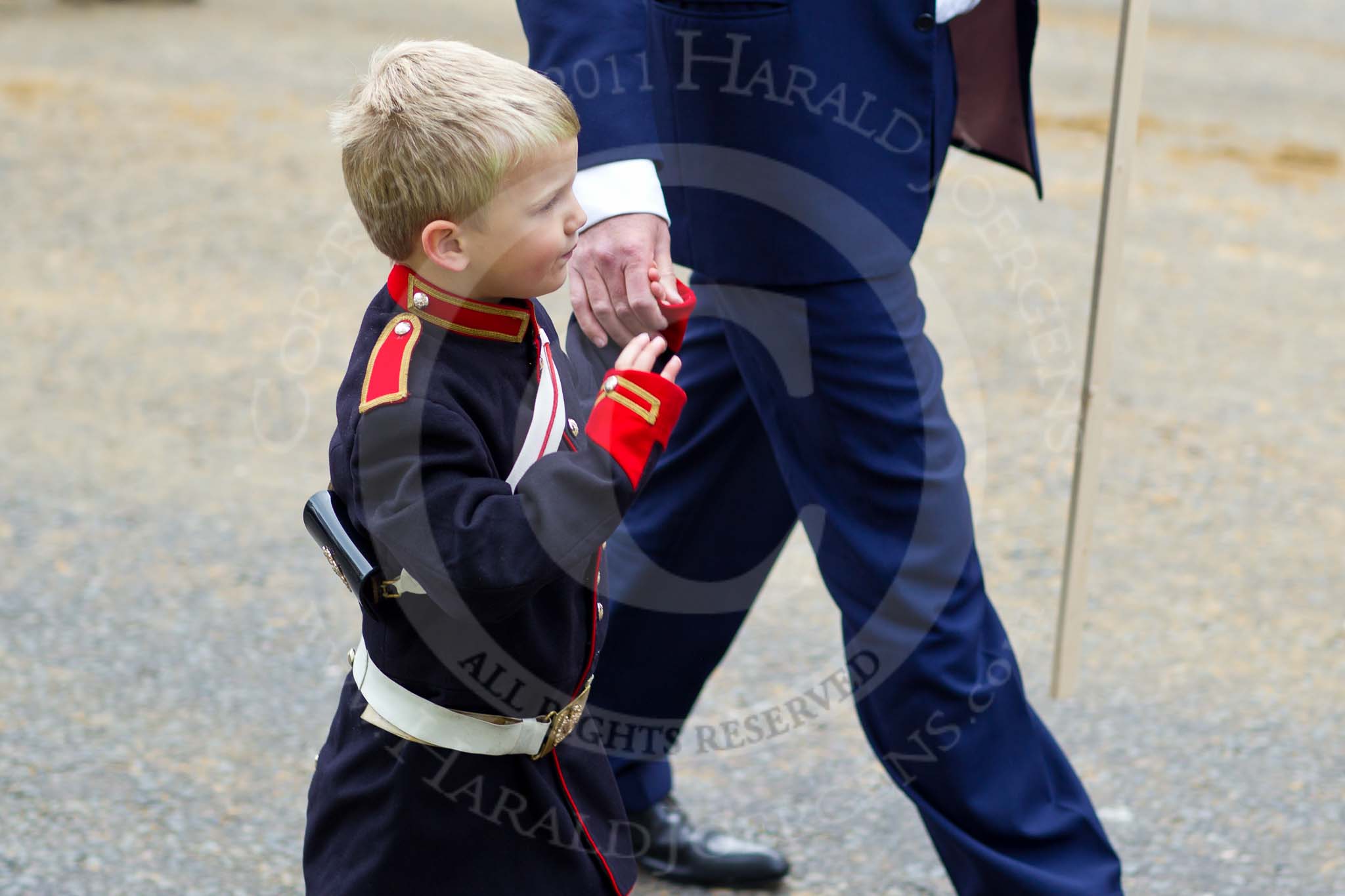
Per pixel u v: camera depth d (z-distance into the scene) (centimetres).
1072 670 990
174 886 881
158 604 1255
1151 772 1036
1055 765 779
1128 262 2377
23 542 1354
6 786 980
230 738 1057
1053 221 2520
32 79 3288
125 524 1403
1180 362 1956
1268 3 5000
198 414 1675
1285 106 3569
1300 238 2556
